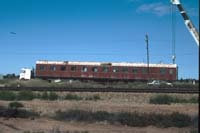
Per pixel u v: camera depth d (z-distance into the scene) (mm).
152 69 91500
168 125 26500
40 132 22078
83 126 26500
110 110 36531
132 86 75938
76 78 92938
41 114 32469
